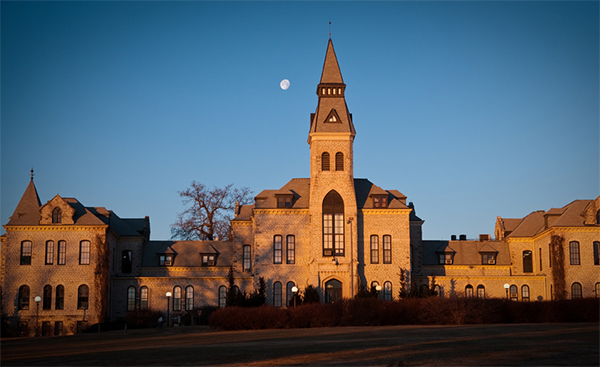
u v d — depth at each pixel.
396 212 82.12
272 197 83.62
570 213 83.44
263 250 81.19
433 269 89.12
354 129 82.75
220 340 50.62
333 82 84.19
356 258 79.69
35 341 60.31
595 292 81.19
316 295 76.75
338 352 39.53
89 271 80.56
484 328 54.00
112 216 90.81
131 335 62.44
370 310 62.16
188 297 84.75
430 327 56.94
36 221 81.00
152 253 89.12
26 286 79.81
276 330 59.50
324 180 81.25
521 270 89.75
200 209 112.62
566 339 43.34
